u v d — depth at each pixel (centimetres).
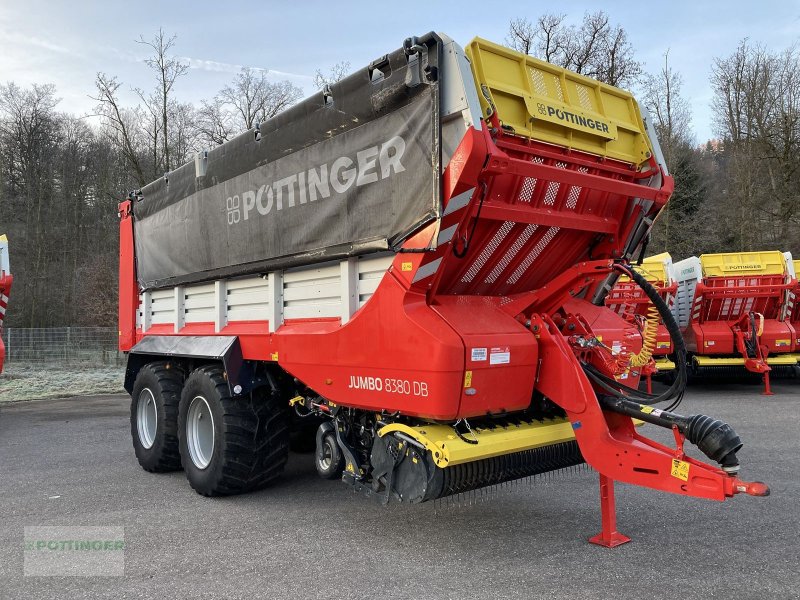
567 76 398
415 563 358
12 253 3189
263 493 523
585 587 319
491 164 325
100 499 514
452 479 345
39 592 330
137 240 684
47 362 1822
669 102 2856
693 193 2667
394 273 352
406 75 342
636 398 370
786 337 1160
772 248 2442
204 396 507
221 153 521
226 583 336
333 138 401
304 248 425
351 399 384
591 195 403
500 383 351
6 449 750
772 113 2786
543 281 435
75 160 3384
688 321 1223
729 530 406
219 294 532
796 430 752
